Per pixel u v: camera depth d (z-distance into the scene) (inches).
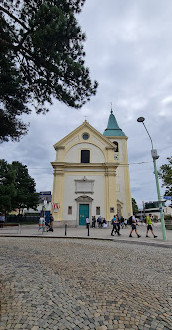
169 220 928.3
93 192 911.0
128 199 1159.0
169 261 262.8
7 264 231.0
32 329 105.7
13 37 232.7
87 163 946.1
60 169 939.3
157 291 162.6
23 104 293.1
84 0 236.1
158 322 116.1
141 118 525.0
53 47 222.2
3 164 1438.2
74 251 324.8
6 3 221.0
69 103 274.2
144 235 576.7
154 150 518.6
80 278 190.4
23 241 442.0
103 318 119.0
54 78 251.1
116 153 1282.0
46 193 698.2
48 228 748.6
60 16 207.3
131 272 212.7
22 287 162.7
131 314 124.5
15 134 302.4
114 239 474.6
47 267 224.2
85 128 1027.3
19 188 1627.7
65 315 121.2
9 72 253.6
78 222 870.4
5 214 1487.5
